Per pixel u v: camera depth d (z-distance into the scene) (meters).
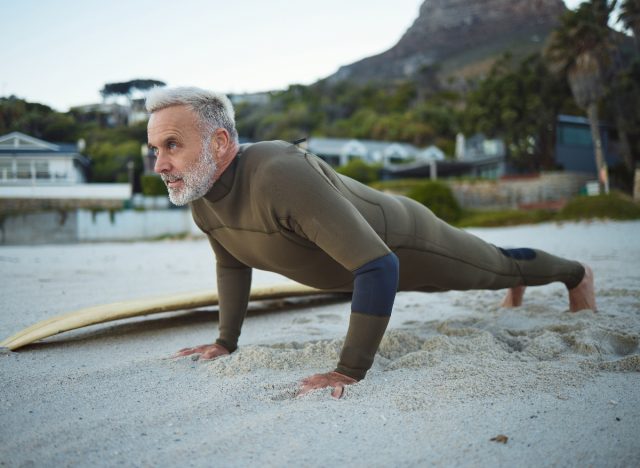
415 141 66.56
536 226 21.83
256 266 2.78
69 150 32.19
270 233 2.40
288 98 90.31
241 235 2.50
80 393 2.23
